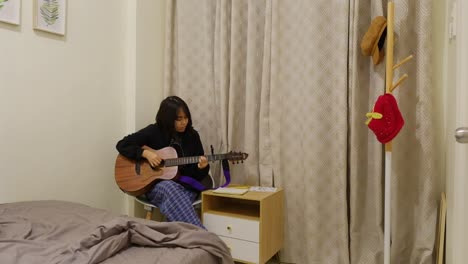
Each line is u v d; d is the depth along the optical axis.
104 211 1.67
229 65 2.42
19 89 1.92
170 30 2.67
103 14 2.37
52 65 2.08
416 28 1.85
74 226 1.42
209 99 2.55
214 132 2.54
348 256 2.00
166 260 1.12
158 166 2.17
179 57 2.61
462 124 1.05
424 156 1.82
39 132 2.02
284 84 2.22
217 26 2.46
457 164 1.11
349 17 1.98
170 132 2.29
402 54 1.85
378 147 1.94
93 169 2.32
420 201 1.87
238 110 2.40
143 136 2.26
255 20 2.29
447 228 1.58
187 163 2.15
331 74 2.06
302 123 2.14
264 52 2.25
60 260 1.04
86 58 2.27
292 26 2.19
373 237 2.00
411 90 1.88
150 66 2.62
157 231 1.29
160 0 2.69
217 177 2.52
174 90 2.72
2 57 1.85
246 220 1.96
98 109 2.35
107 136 2.42
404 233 1.91
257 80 2.33
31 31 1.97
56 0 2.07
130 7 2.52
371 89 2.00
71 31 2.17
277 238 2.12
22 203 1.76
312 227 2.09
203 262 1.20
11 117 1.89
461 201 1.06
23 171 1.94
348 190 2.04
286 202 2.25
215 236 1.33
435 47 1.87
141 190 2.13
